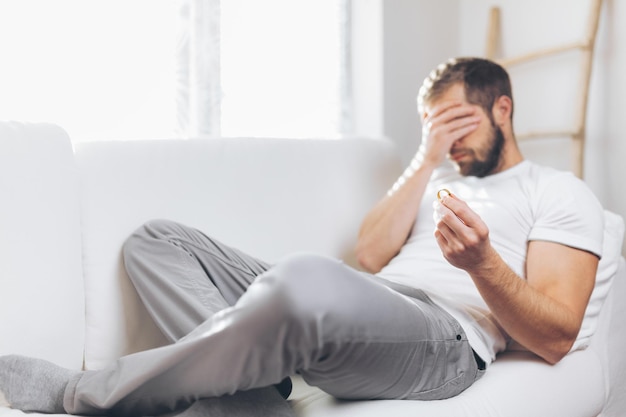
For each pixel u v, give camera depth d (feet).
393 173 6.91
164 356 3.51
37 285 4.56
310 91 8.15
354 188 6.51
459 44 9.20
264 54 7.72
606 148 7.74
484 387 4.40
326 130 8.33
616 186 7.66
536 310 4.44
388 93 8.47
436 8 8.96
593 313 5.33
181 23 7.04
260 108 7.72
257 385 3.58
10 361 4.02
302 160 6.20
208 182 5.57
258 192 5.85
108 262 5.02
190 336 3.54
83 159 5.06
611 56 7.69
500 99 5.65
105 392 3.72
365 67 8.50
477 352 4.58
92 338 4.95
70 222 4.82
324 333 3.35
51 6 6.23
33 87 6.16
